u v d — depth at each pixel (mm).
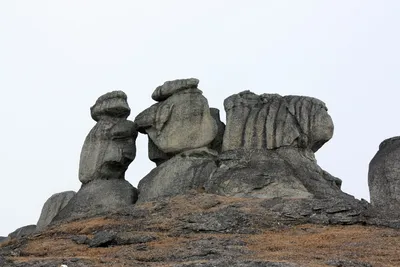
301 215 20734
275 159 25719
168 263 14570
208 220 20453
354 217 20328
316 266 13109
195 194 24172
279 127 26641
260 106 27656
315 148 27594
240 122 27250
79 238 20047
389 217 20453
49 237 21672
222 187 24797
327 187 24953
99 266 14234
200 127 27516
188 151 27328
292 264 13023
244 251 15859
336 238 17656
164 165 27469
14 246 21094
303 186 24453
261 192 24125
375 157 23562
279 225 20219
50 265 14477
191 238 18719
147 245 17812
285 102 27469
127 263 14719
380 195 22469
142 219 21859
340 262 13633
